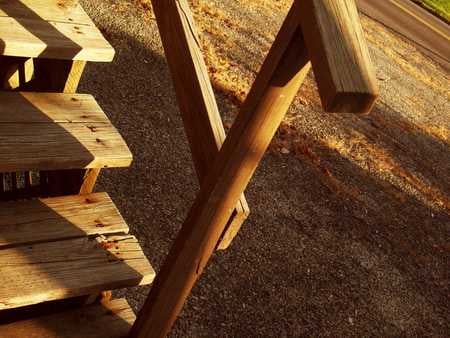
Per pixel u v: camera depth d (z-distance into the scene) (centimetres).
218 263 320
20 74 192
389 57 952
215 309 288
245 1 753
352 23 86
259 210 383
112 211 168
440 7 1642
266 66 104
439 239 486
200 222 128
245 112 112
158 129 393
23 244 147
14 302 133
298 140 500
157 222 319
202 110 129
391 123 677
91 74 412
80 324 161
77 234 156
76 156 152
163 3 145
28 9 173
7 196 219
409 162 600
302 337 304
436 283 422
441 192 577
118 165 162
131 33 488
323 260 371
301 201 418
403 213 493
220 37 599
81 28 175
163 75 457
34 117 161
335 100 78
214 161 122
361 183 497
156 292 147
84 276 146
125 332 164
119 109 392
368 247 414
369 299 362
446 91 945
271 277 331
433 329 375
